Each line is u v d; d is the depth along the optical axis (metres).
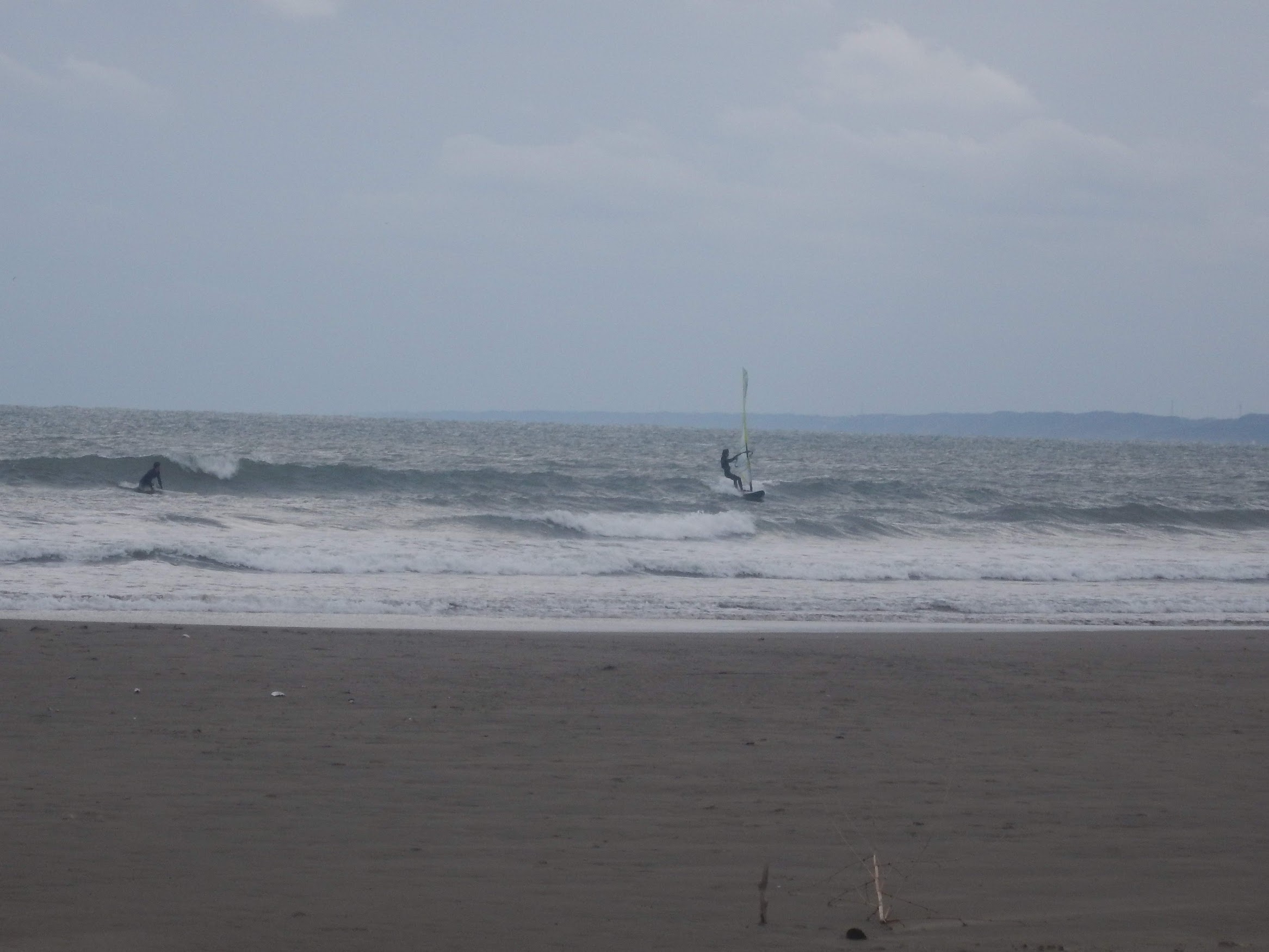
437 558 47.03
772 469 155.50
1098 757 17.44
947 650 29.91
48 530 50.44
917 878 11.29
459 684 22.72
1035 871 11.59
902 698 22.59
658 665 25.77
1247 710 22.11
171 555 44.69
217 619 33.03
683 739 18.14
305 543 51.97
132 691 20.67
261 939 9.10
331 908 9.92
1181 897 10.82
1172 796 14.95
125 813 12.91
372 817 13.05
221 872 10.89
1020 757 17.30
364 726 18.36
